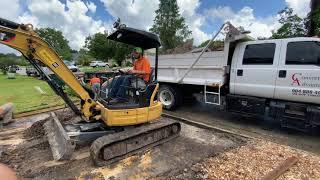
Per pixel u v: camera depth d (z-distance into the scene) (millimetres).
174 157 4336
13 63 38438
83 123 4977
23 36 3967
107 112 4277
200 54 6746
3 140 4969
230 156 4320
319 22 9180
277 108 5734
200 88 7398
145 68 5312
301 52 5324
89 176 3652
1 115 5684
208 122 6621
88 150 4539
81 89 4531
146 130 4500
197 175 3688
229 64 6523
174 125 5281
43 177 3607
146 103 4695
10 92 11383
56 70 4285
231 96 6445
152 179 3592
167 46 42812
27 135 5203
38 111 7129
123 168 3926
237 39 6113
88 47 52094
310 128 6129
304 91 5270
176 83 7547
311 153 4523
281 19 11172
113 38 5148
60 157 3922
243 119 6910
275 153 4449
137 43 5359
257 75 5938
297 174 3689
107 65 39781
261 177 3592
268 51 5805
